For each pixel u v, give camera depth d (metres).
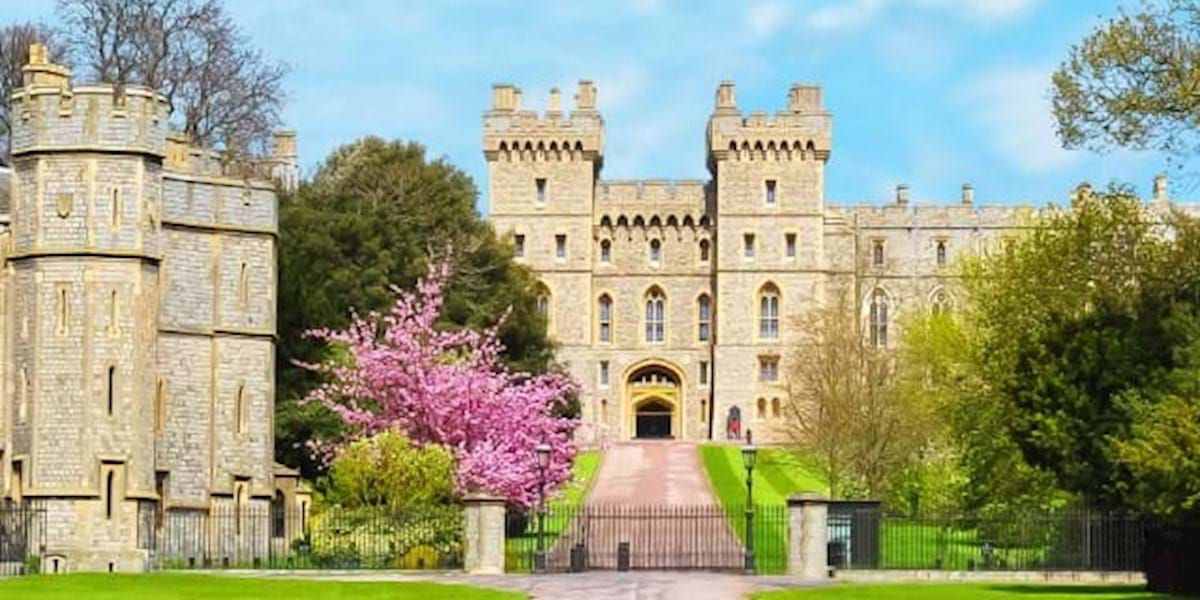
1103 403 47.25
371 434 62.72
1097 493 47.84
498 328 74.31
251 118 77.62
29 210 53.41
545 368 83.75
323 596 37.84
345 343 66.44
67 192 53.03
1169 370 46.28
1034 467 51.31
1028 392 48.34
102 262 52.88
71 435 52.50
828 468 83.38
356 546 53.72
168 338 55.94
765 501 80.31
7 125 77.69
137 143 53.44
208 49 76.31
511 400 63.88
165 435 55.56
